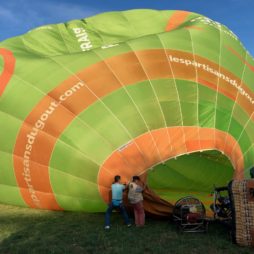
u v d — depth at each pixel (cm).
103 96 1069
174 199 1171
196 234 891
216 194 959
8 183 1126
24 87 1116
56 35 1378
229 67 1268
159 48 1198
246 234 796
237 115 1184
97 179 1001
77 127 1037
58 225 973
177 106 1087
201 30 1340
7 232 919
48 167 1046
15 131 1084
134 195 948
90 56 1156
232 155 1096
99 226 960
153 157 999
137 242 839
